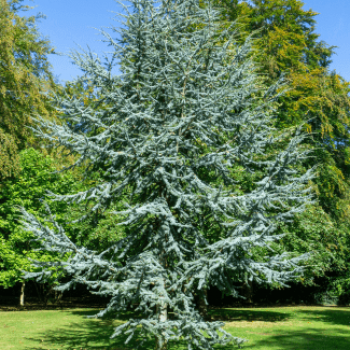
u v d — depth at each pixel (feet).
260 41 59.57
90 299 73.10
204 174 29.71
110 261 22.40
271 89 25.26
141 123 24.57
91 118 23.25
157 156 22.40
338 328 42.22
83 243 42.19
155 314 23.57
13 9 64.39
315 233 47.85
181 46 26.40
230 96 24.56
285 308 65.98
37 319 45.70
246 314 53.47
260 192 20.27
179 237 24.88
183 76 25.17
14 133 57.21
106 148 22.84
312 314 55.47
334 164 60.80
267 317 51.11
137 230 24.80
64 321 44.24
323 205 60.75
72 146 22.50
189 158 25.72
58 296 68.69
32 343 32.24
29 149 54.75
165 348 23.98
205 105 23.79
